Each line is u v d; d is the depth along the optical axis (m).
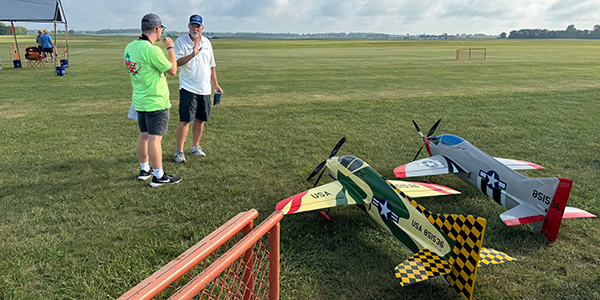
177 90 16.84
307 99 14.60
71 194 5.49
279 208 4.55
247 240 1.67
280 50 53.47
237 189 5.82
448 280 3.38
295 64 30.44
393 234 4.14
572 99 14.45
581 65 29.25
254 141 8.67
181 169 6.73
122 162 6.97
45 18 20.84
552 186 4.25
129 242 4.23
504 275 3.75
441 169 6.00
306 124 10.42
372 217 4.49
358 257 4.07
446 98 14.70
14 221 4.65
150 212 5.00
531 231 4.64
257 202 5.46
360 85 18.69
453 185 6.31
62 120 10.34
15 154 7.27
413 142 8.73
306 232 4.57
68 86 16.91
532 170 6.91
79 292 3.40
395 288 3.55
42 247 4.07
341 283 3.61
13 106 12.23
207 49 6.74
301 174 6.62
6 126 9.52
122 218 4.81
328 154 7.76
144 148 5.93
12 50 40.03
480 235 3.05
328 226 4.74
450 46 70.31
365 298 3.41
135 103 5.47
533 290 3.54
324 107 12.91
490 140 8.88
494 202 5.58
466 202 5.57
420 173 5.95
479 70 25.91
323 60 34.75
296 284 3.57
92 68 24.56
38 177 6.11
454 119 11.14
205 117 7.09
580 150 8.08
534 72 24.48
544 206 4.38
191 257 1.50
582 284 3.64
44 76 20.03
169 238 4.36
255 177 6.43
